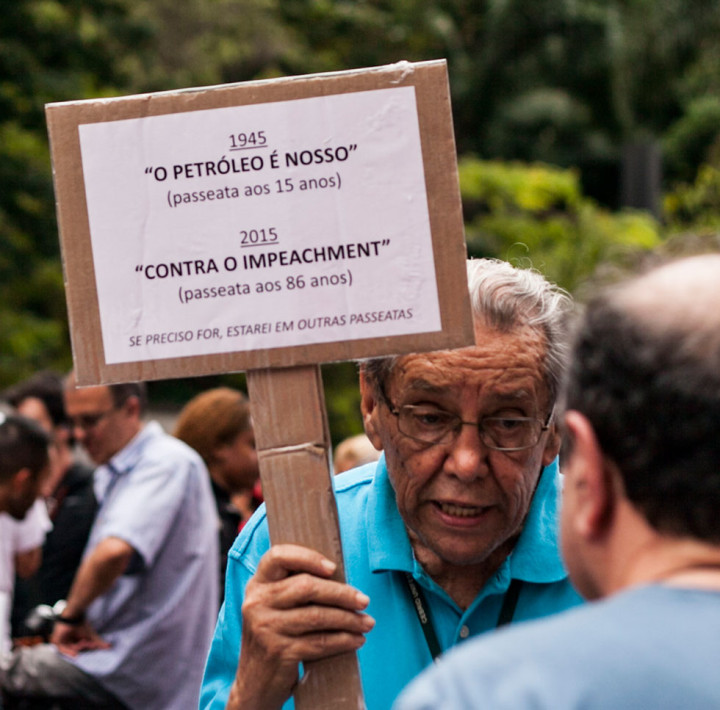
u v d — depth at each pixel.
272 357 1.36
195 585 3.50
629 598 0.89
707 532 0.90
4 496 3.60
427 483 1.55
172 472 3.50
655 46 17.12
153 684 3.43
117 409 3.55
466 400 1.50
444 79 1.33
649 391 0.90
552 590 1.64
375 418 1.66
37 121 11.38
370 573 1.68
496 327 1.51
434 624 1.64
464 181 13.73
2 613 3.72
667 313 0.91
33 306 11.57
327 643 1.33
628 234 11.93
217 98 1.35
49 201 11.14
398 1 17.59
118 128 1.37
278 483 1.37
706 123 16.62
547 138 17.33
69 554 4.08
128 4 11.98
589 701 0.83
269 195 1.35
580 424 0.96
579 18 17.00
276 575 1.35
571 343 1.00
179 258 1.37
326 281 1.35
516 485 1.54
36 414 4.58
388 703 1.61
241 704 1.36
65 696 3.34
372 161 1.34
